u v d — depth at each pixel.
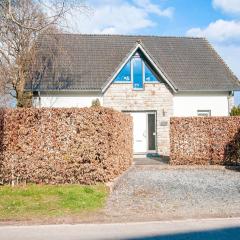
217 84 29.67
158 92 28.02
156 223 9.48
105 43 31.70
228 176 17.62
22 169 14.20
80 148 14.25
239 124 21.38
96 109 14.34
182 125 21.62
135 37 32.97
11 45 22.72
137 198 12.24
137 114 27.91
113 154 15.30
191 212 10.27
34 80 27.36
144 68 27.95
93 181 14.20
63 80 27.75
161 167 20.73
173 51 32.47
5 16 20.69
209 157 21.45
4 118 14.24
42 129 14.31
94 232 8.61
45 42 27.25
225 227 8.98
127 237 8.14
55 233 8.56
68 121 14.36
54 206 10.85
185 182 15.64
